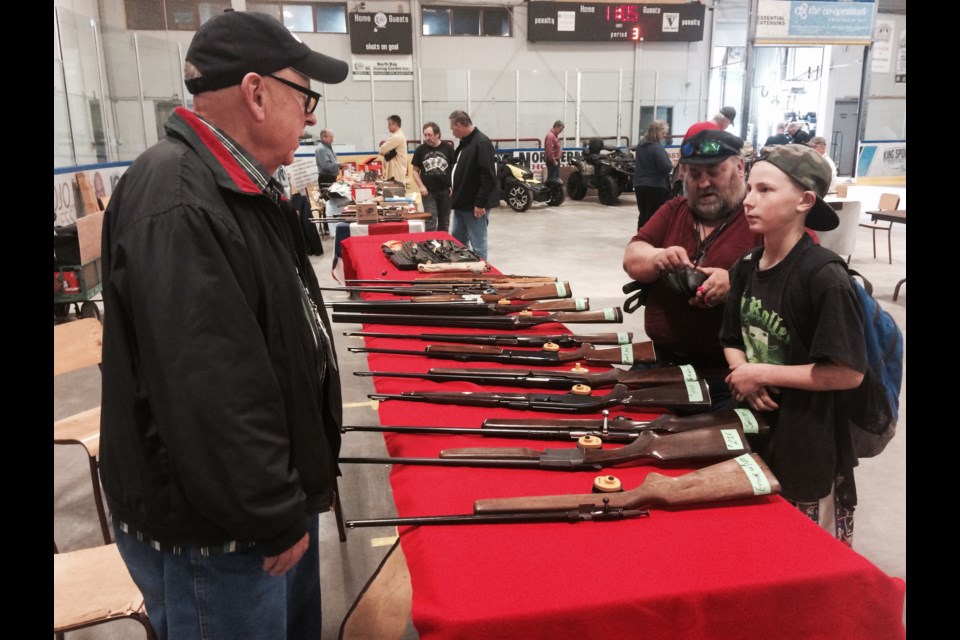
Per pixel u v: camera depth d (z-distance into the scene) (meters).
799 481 1.46
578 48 15.45
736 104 16.62
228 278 1.02
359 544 2.52
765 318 1.48
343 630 1.51
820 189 1.39
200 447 1.00
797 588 1.06
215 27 1.09
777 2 11.65
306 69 1.16
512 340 2.15
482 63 15.04
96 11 11.22
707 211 2.02
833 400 1.45
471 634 0.96
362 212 5.09
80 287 5.05
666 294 2.14
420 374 1.91
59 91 7.57
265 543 1.07
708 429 1.45
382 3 14.05
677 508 1.26
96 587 1.60
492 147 5.66
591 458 1.40
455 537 1.17
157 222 1.00
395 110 14.52
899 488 2.77
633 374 1.78
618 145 15.81
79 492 2.91
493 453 1.43
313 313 1.37
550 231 9.32
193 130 1.09
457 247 3.83
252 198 1.12
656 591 1.02
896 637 1.10
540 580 1.05
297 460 1.21
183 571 1.14
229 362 1.00
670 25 15.48
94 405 3.90
